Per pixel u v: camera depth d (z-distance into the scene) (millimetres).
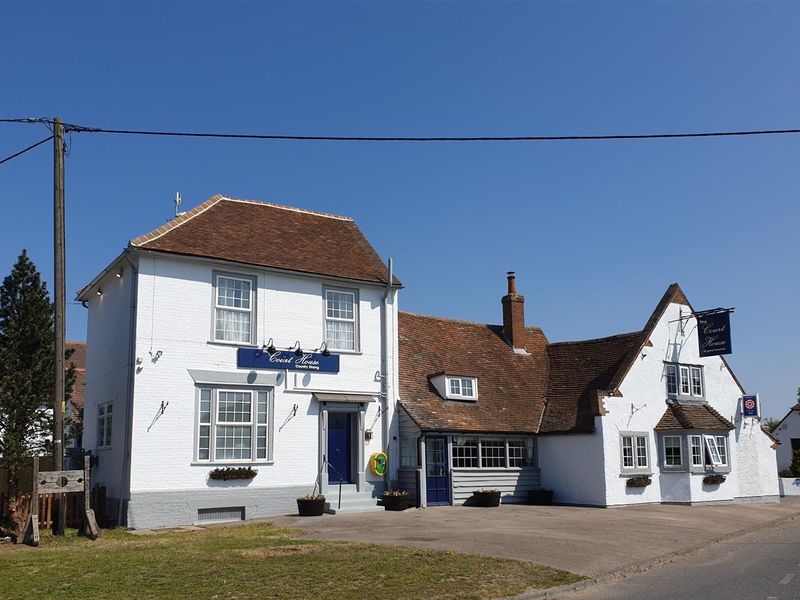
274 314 23422
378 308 25953
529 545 15758
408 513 22609
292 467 22906
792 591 11609
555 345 32844
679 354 30375
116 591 10938
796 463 42531
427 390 27203
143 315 21031
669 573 13695
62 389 17797
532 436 28500
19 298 22750
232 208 25391
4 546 15953
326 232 27172
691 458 28594
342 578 11867
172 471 20750
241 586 11273
